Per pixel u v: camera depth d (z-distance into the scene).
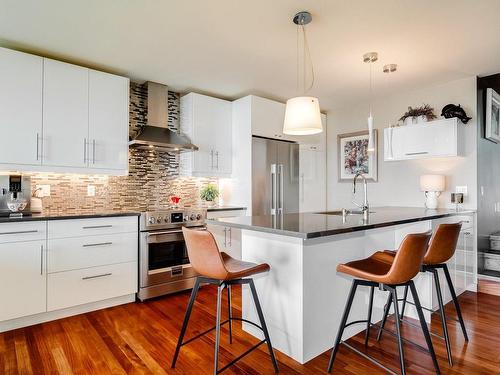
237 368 1.97
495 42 2.75
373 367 1.98
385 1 2.15
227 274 1.75
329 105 4.77
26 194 3.04
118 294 3.03
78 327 2.57
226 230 3.85
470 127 3.62
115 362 2.05
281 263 2.14
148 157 3.93
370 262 2.11
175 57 3.06
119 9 2.25
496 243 3.83
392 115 4.31
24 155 2.80
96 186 3.53
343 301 2.28
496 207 4.08
